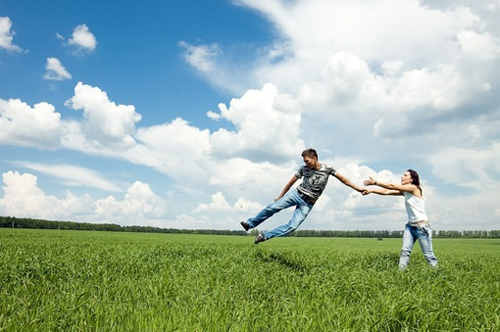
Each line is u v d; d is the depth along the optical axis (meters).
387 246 36.00
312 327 4.61
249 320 4.80
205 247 17.69
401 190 9.84
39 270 7.83
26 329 4.17
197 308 5.18
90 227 104.81
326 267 10.12
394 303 5.16
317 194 9.25
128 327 4.39
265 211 9.37
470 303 5.64
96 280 7.34
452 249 31.59
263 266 9.74
